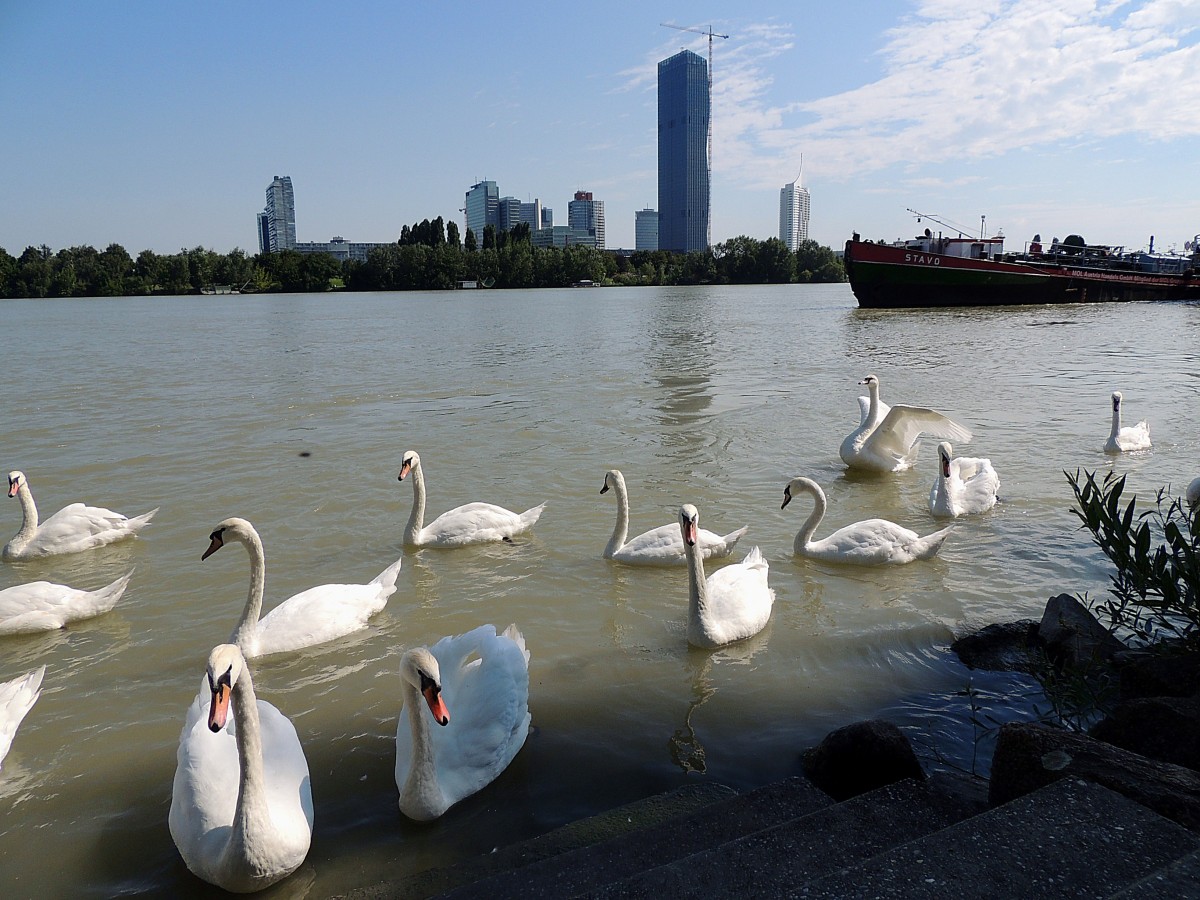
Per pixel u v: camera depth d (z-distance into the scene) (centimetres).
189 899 548
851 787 618
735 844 480
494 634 712
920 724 709
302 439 1900
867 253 6531
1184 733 556
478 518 1198
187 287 14475
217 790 575
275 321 6419
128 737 732
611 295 12150
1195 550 704
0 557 1188
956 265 6425
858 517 1305
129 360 3553
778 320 5816
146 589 1056
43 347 4191
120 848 596
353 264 15388
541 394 2530
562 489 1470
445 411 2248
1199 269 7344
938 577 1045
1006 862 398
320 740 715
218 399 2469
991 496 1288
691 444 1817
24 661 871
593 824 581
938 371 2958
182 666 858
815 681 796
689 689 787
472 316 6875
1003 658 816
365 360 3506
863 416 1656
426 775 600
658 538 1115
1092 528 751
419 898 516
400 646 895
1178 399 2277
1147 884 356
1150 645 738
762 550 1162
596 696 777
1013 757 524
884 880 391
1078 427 1925
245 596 1032
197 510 1370
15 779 675
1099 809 432
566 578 1074
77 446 1839
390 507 1375
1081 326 4750
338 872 563
